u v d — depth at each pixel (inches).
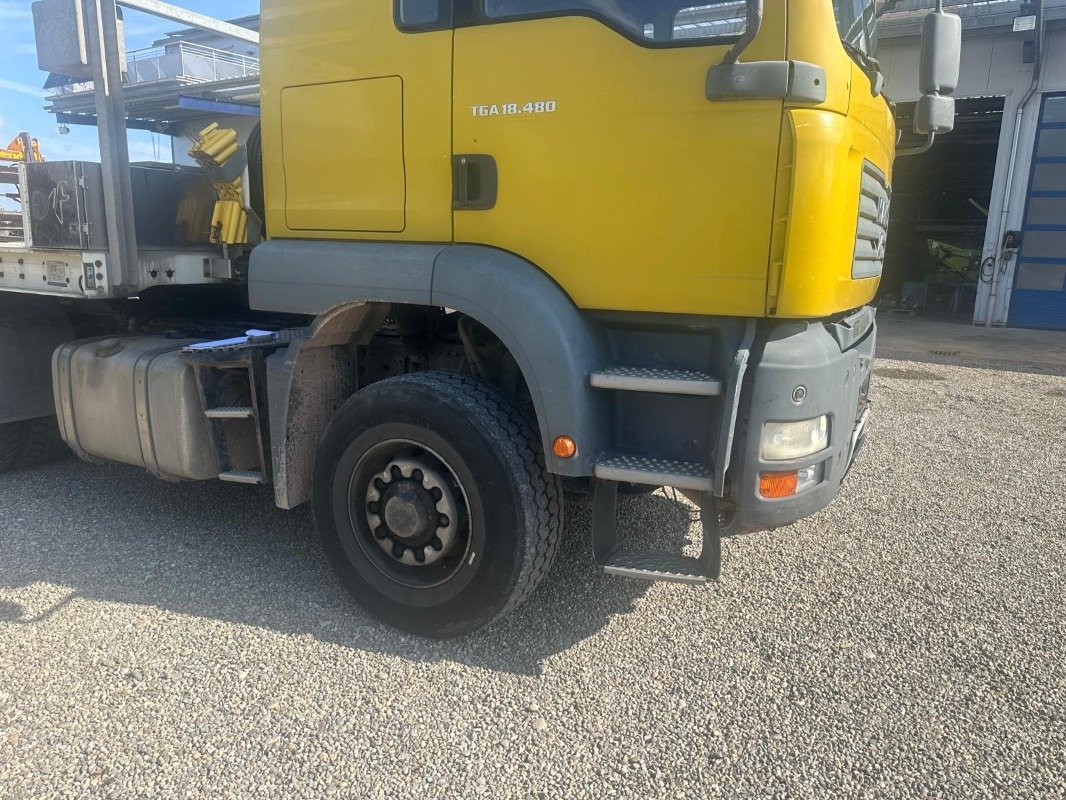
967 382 338.0
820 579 141.9
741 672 112.0
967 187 822.5
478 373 123.3
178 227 168.6
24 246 155.6
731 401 96.1
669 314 103.7
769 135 93.7
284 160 125.1
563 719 100.8
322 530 125.3
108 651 114.4
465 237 112.6
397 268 112.2
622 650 117.4
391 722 99.7
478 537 111.4
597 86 101.2
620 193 102.0
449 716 101.1
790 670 112.6
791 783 89.9
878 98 115.5
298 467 126.3
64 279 153.5
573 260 106.3
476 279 106.8
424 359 139.6
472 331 124.9
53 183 146.9
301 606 129.1
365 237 120.3
